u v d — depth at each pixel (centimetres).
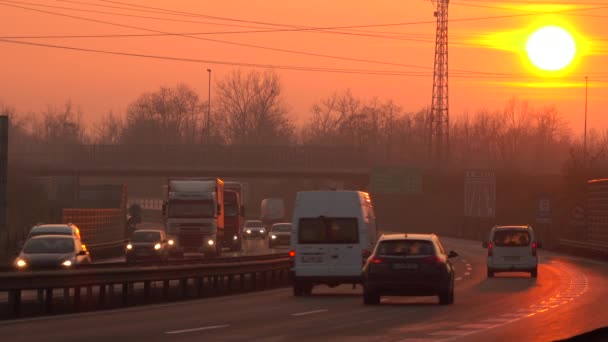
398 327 7688
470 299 11194
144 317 8719
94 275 9700
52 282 9075
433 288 10056
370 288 10156
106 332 7238
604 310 9506
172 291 12050
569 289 13188
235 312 9331
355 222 12175
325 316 8806
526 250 16538
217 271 12356
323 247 12150
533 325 7888
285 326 7775
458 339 6762
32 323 8062
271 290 13588
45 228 14212
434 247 10269
